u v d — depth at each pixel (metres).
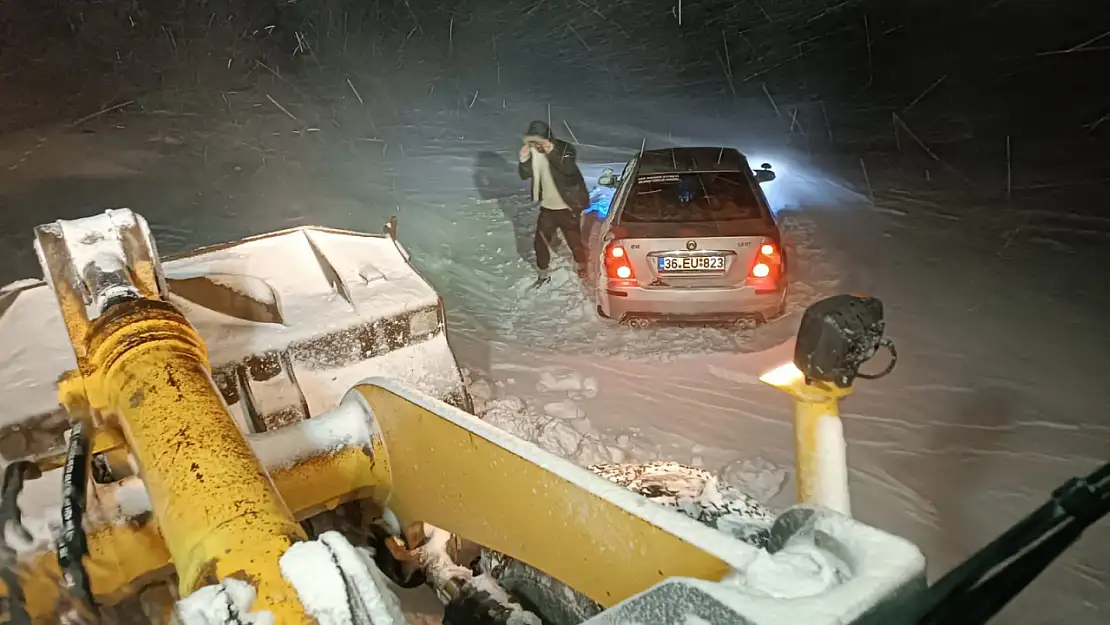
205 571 1.78
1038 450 5.27
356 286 4.48
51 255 2.77
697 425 5.73
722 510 3.19
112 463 3.11
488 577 3.19
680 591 1.52
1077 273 7.83
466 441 2.64
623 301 6.87
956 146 11.87
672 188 7.43
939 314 7.19
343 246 4.78
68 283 2.75
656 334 7.05
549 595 3.05
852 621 1.42
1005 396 5.88
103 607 2.87
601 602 2.20
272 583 1.65
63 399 2.66
